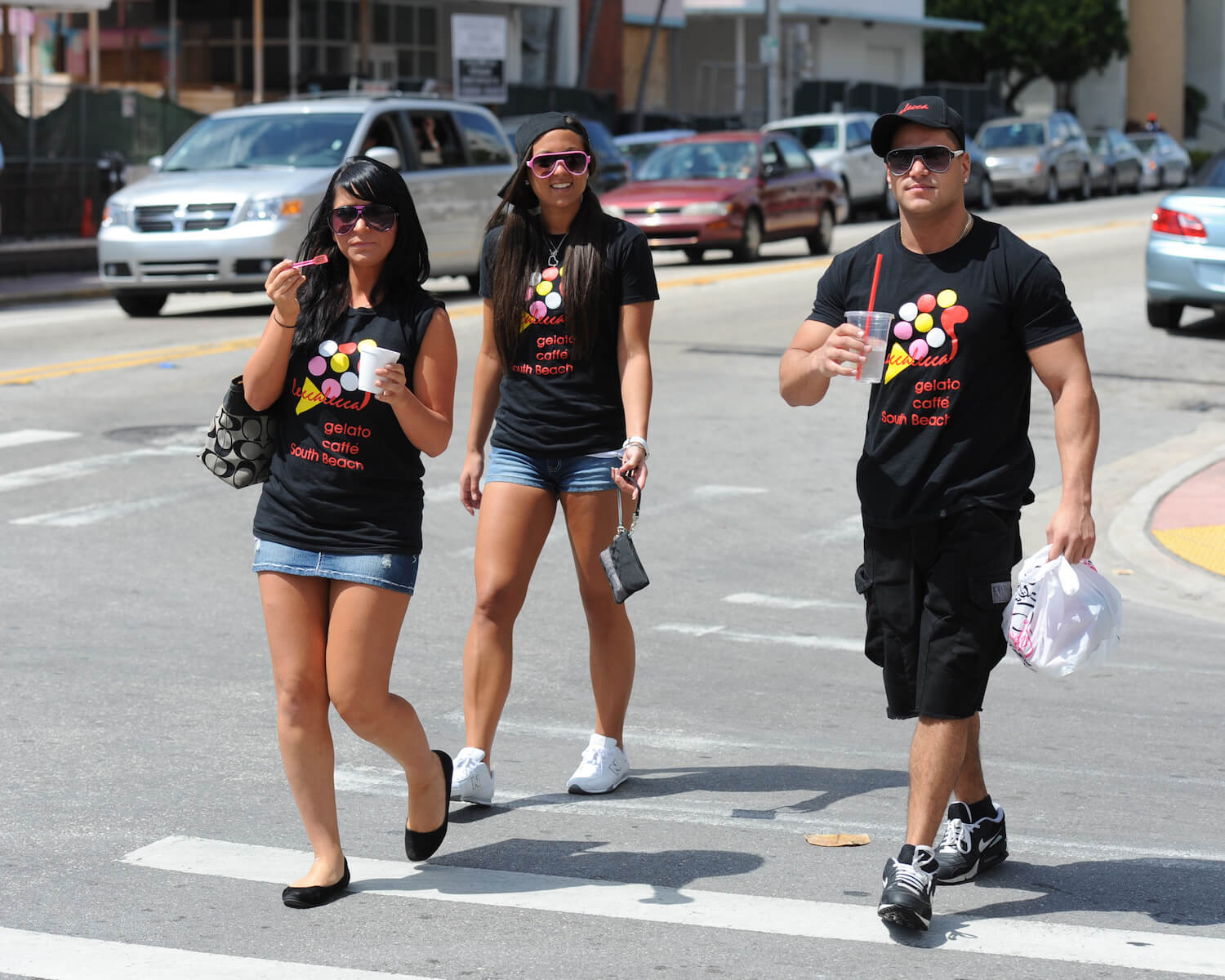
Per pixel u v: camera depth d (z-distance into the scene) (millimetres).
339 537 7570
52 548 15266
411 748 7934
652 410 22906
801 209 44469
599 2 66562
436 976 6906
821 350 7441
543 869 8227
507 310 9102
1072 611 7348
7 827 8680
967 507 7414
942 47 98875
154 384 23766
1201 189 28812
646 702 11320
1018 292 7387
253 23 58250
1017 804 9312
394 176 7539
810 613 13867
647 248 9133
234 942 7258
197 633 12719
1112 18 101125
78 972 6902
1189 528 16766
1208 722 11086
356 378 7508
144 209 30109
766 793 9469
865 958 7125
